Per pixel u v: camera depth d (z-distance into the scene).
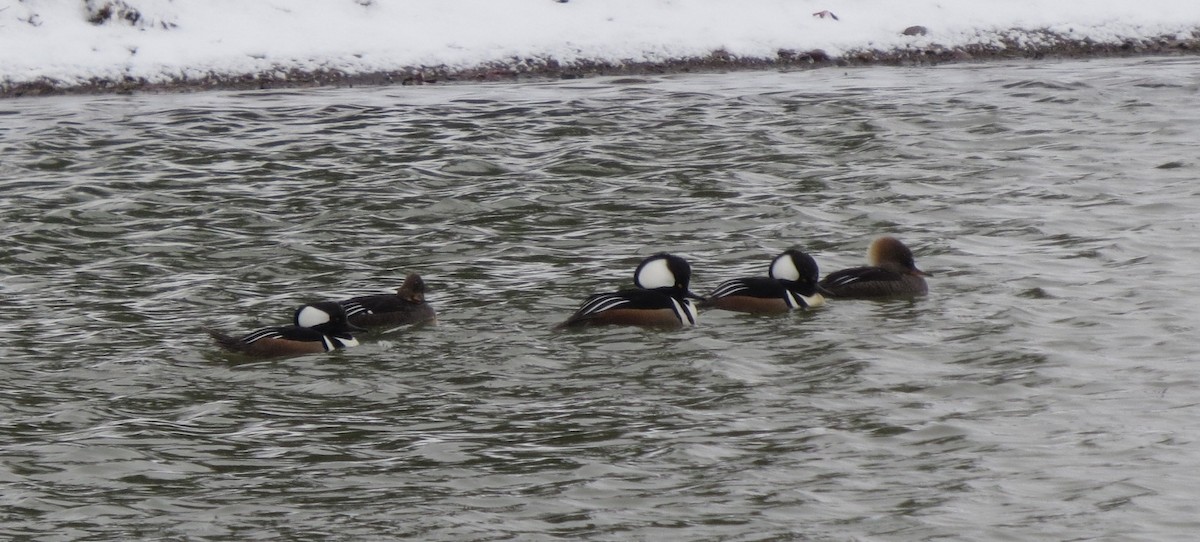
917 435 11.78
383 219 19.84
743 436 11.86
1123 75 29.42
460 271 17.33
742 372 13.49
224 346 14.21
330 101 27.62
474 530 10.17
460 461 11.44
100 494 10.83
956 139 24.06
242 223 19.59
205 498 10.77
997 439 11.66
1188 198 19.95
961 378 13.13
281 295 16.42
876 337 14.48
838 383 13.09
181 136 24.59
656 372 13.56
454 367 13.77
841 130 24.77
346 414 12.55
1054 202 20.02
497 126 25.25
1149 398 12.46
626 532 10.11
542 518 10.36
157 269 17.48
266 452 11.66
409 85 29.44
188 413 12.55
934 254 17.55
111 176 21.94
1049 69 30.50
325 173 22.28
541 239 18.81
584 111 26.42
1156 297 15.45
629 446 11.70
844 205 20.17
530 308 15.73
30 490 10.88
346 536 10.11
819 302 15.67
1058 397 12.57
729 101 27.20
